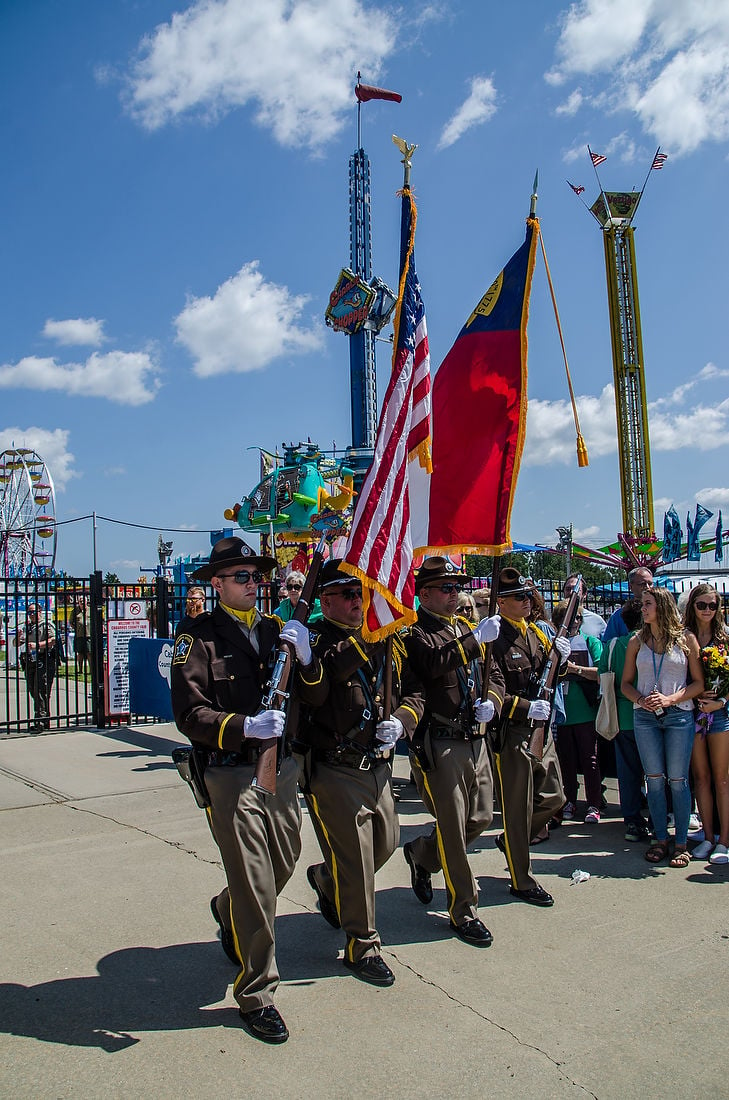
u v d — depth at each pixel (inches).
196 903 188.7
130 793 291.9
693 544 916.0
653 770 226.1
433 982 150.7
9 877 205.8
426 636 177.6
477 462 195.8
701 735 230.2
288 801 143.6
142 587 450.0
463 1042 130.1
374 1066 123.1
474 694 179.9
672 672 225.1
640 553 1112.2
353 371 1055.0
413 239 181.0
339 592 166.6
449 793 172.7
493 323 200.4
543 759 202.5
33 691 421.7
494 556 186.7
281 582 425.4
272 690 140.1
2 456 1434.5
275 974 135.6
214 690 142.2
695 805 266.8
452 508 196.7
